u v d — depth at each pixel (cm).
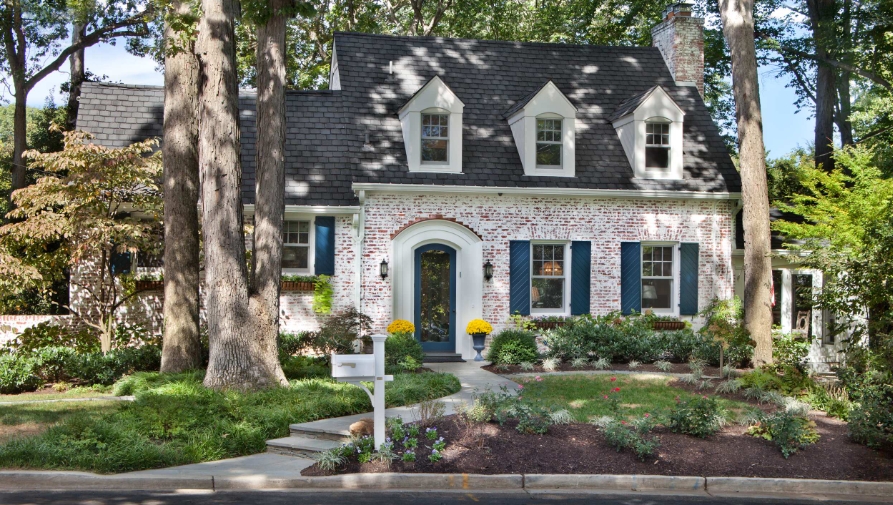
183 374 1373
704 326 1842
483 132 2011
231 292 1274
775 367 1473
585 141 2061
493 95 2108
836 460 1015
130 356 1559
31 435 1012
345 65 2072
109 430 963
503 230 1936
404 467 922
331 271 1859
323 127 1981
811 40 2566
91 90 1995
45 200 1544
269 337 1302
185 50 1407
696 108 2197
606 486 926
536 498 871
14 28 2459
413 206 1884
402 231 1875
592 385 1481
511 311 1931
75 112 2778
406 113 1917
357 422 1043
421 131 1908
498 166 1947
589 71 2234
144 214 1802
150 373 1418
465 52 2194
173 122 1509
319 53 3034
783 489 940
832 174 1930
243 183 1877
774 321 2133
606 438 1030
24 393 1441
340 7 2894
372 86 2044
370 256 1855
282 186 1345
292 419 1097
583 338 1823
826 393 1348
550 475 923
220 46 1294
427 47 2178
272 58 1337
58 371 1536
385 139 1938
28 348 1564
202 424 1041
